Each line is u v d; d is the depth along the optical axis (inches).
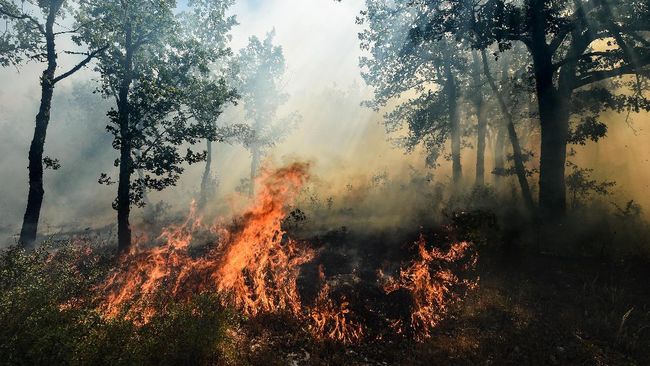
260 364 226.8
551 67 534.3
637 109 559.5
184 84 618.8
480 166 777.6
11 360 184.5
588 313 291.4
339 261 430.6
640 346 245.8
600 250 406.3
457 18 557.3
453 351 246.7
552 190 516.4
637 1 485.4
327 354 249.0
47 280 278.4
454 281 355.3
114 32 582.6
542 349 243.9
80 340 199.8
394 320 289.3
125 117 566.6
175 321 232.5
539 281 351.3
